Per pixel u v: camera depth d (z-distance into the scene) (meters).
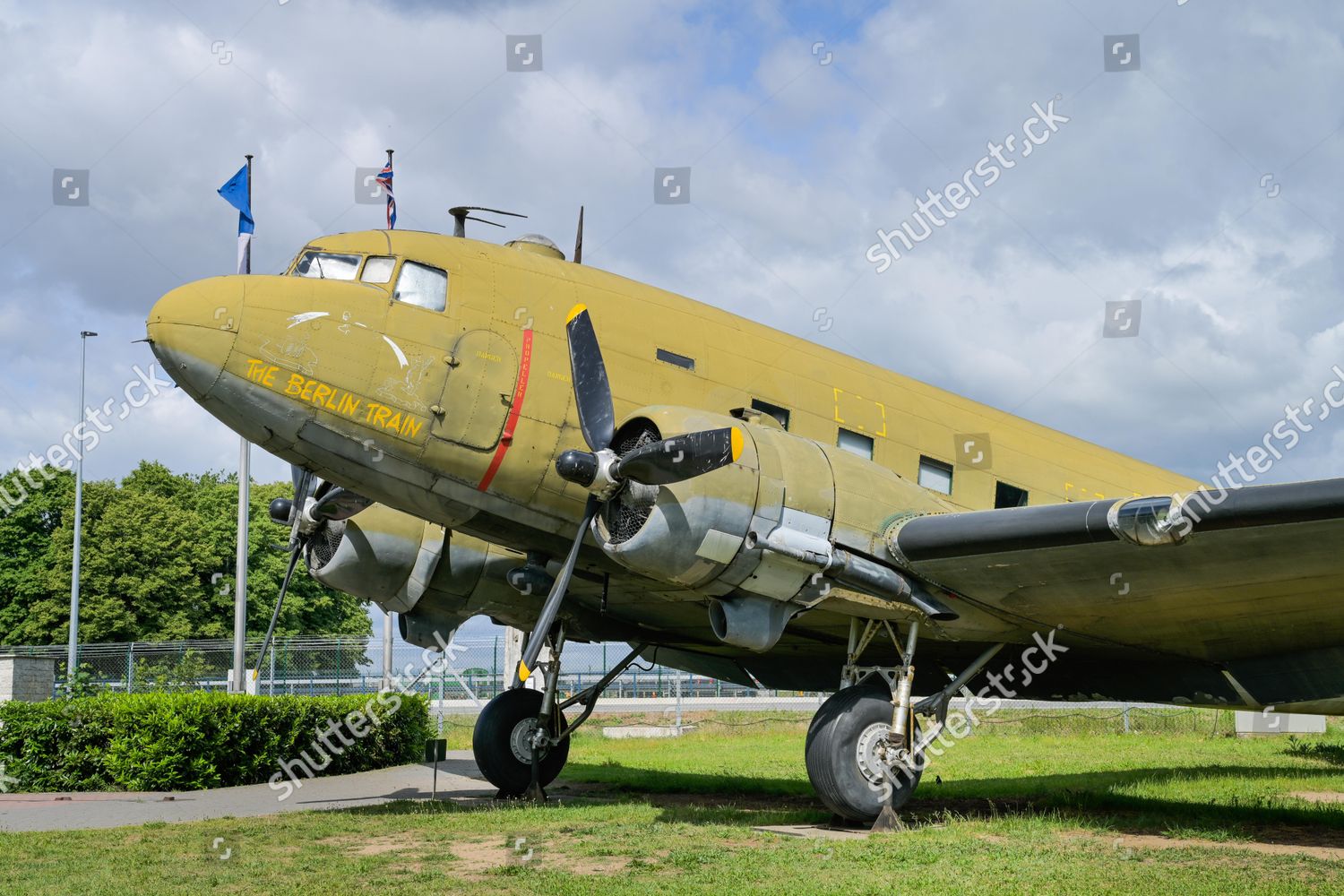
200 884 5.78
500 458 8.21
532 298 8.62
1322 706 9.51
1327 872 5.97
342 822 8.06
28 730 11.02
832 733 7.86
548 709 9.90
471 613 10.33
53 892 5.60
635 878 5.84
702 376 9.20
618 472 7.27
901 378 10.95
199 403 7.69
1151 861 6.32
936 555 7.76
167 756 10.97
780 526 7.56
